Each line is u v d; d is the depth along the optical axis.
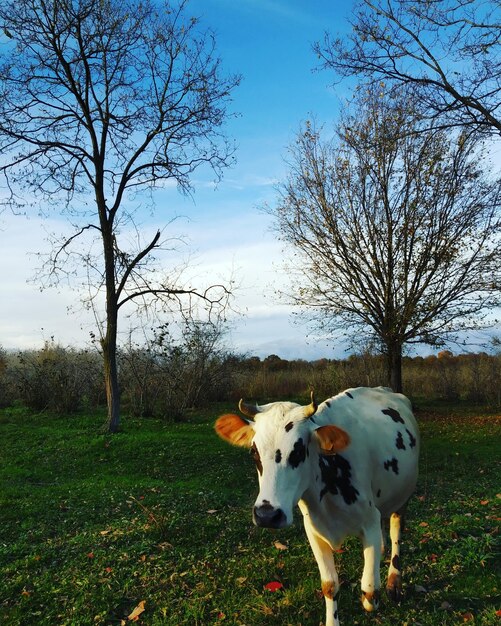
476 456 12.27
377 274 17.70
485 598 5.00
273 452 4.01
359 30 10.48
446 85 10.05
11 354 26.64
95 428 15.52
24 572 6.26
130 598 5.51
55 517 8.34
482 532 6.59
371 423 5.11
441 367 27.20
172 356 19.22
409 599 5.11
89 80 14.91
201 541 6.86
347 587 5.41
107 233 15.18
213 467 11.20
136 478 10.67
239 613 5.02
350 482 4.48
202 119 15.77
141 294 15.48
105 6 14.84
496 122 9.72
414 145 17.05
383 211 17.92
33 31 14.59
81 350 21.62
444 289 17.62
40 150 15.17
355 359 24.52
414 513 7.90
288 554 6.36
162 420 17.14
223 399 22.48
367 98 17.36
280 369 30.72
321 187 18.16
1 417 17.47
